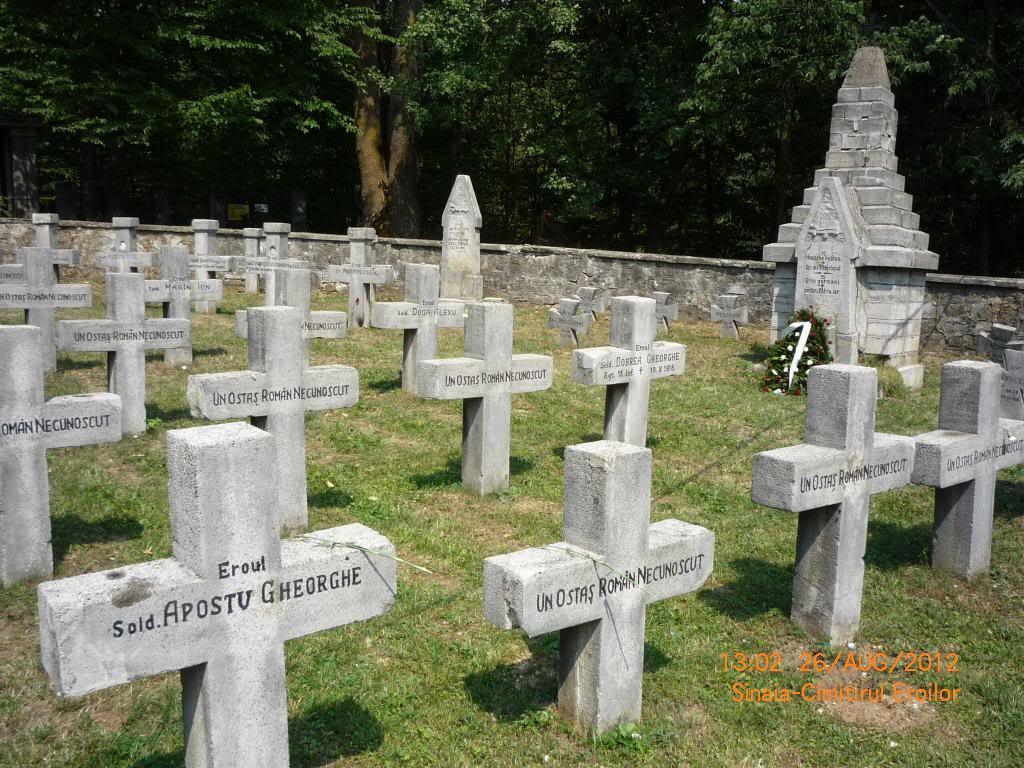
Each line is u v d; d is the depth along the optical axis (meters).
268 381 6.40
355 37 28.55
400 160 28.03
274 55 27.91
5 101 26.52
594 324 17.89
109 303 8.64
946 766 4.35
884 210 12.98
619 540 4.10
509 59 25.61
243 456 3.32
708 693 4.82
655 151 26.12
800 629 5.54
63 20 25.77
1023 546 6.94
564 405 11.14
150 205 36.00
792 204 28.72
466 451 7.89
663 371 9.02
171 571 3.31
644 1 25.67
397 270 21.91
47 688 4.57
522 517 7.27
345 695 4.59
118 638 3.12
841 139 13.41
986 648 5.45
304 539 3.73
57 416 5.69
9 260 24.22
